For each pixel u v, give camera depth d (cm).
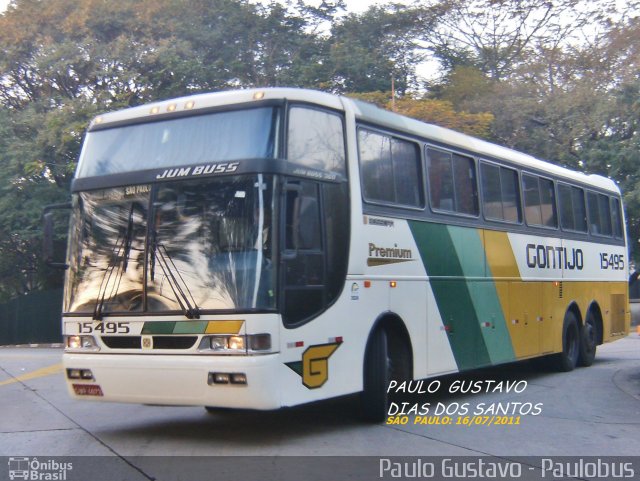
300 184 819
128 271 829
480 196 1191
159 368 791
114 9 3028
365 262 908
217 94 852
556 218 1458
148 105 892
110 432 923
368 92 2995
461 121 2644
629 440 874
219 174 802
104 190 866
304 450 808
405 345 991
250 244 775
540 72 3122
